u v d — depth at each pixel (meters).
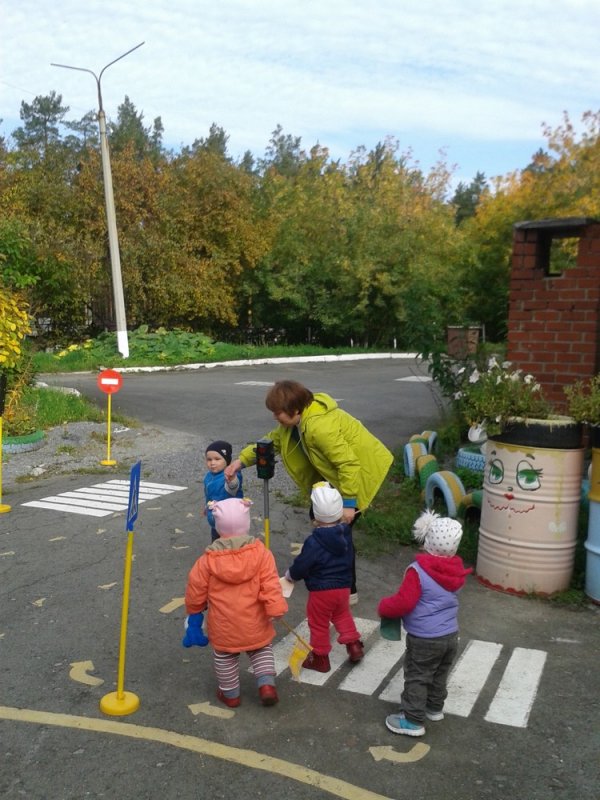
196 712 3.96
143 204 30.59
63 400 13.84
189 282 30.23
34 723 3.86
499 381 5.72
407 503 7.71
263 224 33.84
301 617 5.21
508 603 5.39
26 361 12.34
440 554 3.74
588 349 7.30
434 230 35.19
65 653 4.65
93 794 3.31
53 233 26.83
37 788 3.35
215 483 5.51
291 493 8.48
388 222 35.25
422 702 3.72
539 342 7.55
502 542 5.56
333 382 20.19
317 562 4.30
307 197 37.19
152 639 4.85
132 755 3.59
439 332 10.01
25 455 10.60
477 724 3.87
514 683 4.28
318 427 4.57
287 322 35.94
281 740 3.72
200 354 27.33
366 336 36.31
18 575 5.98
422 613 3.69
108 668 4.46
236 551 3.86
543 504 5.39
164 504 8.06
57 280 25.28
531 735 3.77
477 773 3.46
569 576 5.52
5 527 7.27
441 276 31.17
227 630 3.89
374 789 3.35
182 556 6.42
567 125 30.25
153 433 12.33
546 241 7.66
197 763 3.53
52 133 58.25
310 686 4.26
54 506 8.01
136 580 5.86
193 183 31.89
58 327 31.02
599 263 7.18
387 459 4.87
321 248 34.78
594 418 5.25
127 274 28.91
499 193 28.97
